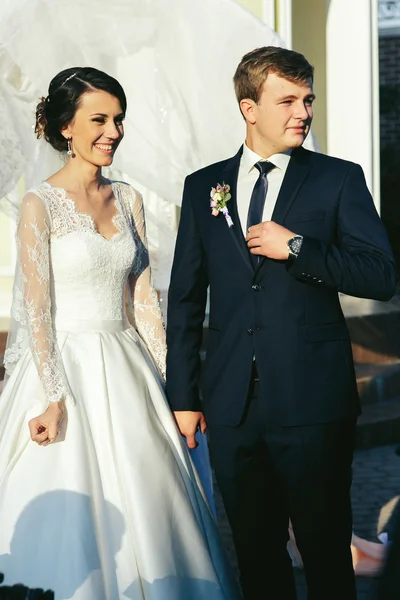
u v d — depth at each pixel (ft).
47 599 11.00
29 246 11.84
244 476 11.48
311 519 11.22
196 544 11.80
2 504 11.52
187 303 12.01
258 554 11.72
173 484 11.98
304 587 15.12
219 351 11.53
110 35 20.33
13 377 12.49
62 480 11.45
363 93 32.99
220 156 20.92
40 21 19.84
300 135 10.98
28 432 11.84
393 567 7.17
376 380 26.27
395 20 55.57
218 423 11.42
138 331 13.43
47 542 11.18
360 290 10.53
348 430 11.26
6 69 19.79
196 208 11.82
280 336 11.03
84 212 12.29
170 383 12.04
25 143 19.70
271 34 20.52
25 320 12.28
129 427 11.97
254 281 11.14
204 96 20.74
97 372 12.12
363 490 20.59
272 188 11.34
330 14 33.50
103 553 11.23
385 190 56.13
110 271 12.38
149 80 20.92
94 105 12.00
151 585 11.16
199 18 20.51
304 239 10.57
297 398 10.96
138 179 21.35
